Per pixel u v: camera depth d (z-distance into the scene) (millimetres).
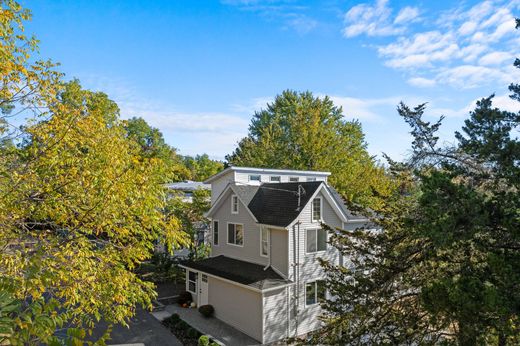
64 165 8094
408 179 9516
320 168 32969
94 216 7727
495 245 6684
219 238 21984
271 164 36969
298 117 36219
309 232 18094
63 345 2777
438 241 6094
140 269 24609
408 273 9328
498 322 5840
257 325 16391
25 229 7652
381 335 9953
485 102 7309
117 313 7852
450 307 6164
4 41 7297
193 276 21172
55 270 6855
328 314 12508
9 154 8094
